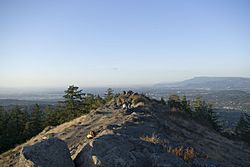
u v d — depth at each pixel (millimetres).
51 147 10477
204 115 72188
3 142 59000
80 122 34969
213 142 36406
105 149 11109
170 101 65562
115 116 34219
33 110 68625
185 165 12344
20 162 10086
